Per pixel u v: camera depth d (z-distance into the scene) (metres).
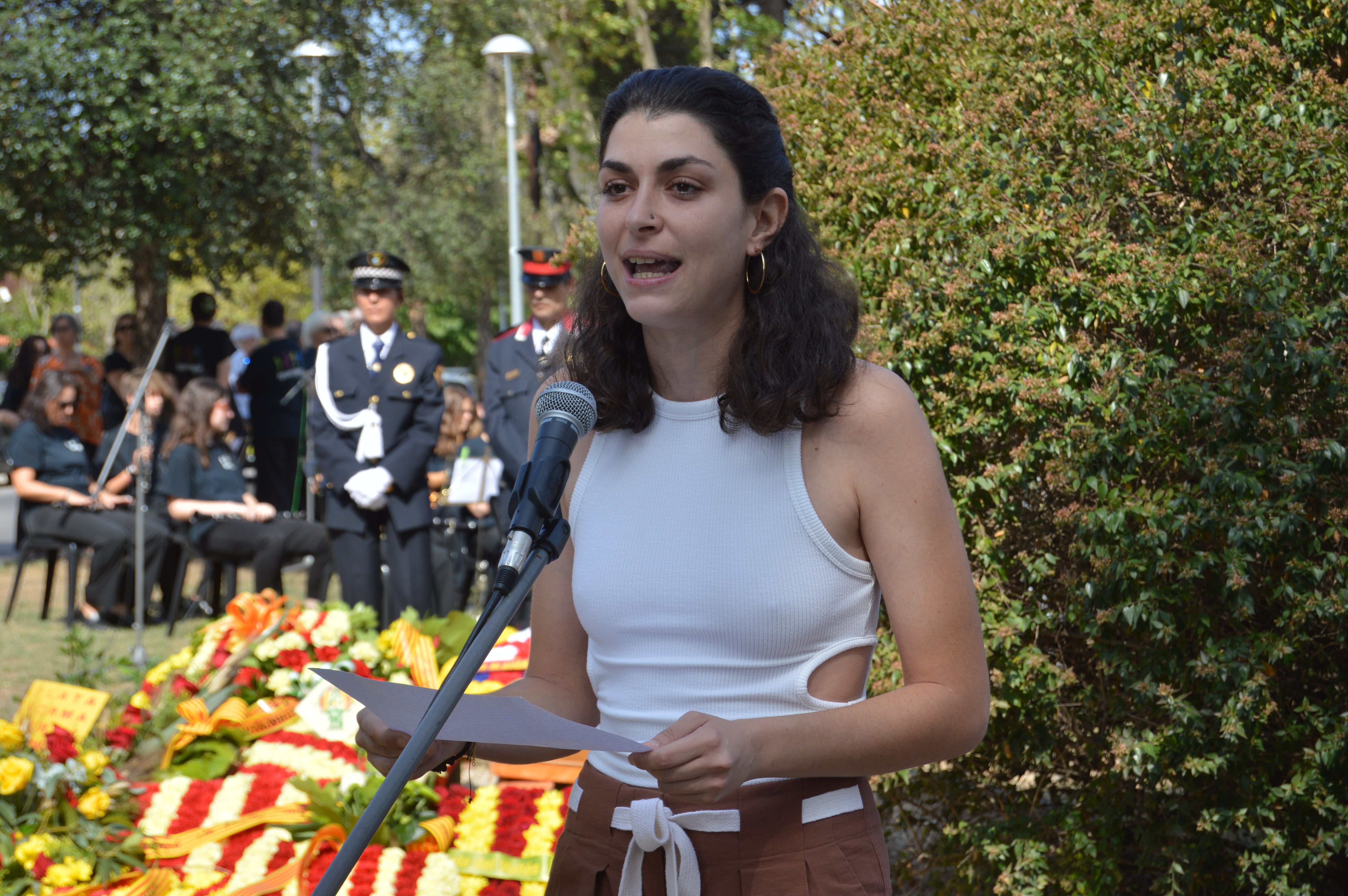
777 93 3.88
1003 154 3.32
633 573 1.54
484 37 16.41
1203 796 3.10
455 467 7.94
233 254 13.43
